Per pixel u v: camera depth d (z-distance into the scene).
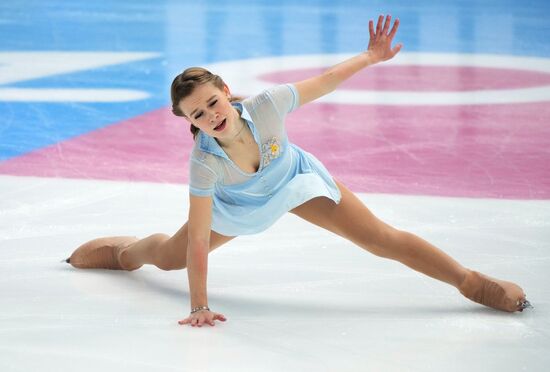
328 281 12.71
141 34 36.56
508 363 9.77
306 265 13.42
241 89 25.39
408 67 30.19
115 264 13.30
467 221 15.30
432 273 11.52
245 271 13.21
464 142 20.94
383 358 9.94
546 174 18.23
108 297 12.16
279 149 11.23
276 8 44.00
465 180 17.91
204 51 32.56
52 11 43.25
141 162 19.64
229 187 11.34
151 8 44.53
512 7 42.72
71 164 19.42
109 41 35.06
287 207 11.34
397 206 16.25
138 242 12.96
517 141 20.94
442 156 19.78
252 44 33.81
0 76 28.73
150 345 10.38
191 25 38.75
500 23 38.12
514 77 28.11
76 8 44.50
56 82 27.88
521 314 11.29
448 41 34.38
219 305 11.81
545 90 26.27
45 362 9.90
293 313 11.48
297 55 31.41
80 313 11.52
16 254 14.02
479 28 36.97
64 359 9.98
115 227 15.32
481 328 10.81
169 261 12.42
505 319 11.12
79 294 12.28
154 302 11.98
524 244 14.05
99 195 17.22
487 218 15.45
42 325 11.08
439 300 11.88
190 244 11.20
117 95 26.20
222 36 35.81
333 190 11.48
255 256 13.89
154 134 22.17
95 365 9.80
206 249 11.21
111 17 41.22
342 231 11.54
